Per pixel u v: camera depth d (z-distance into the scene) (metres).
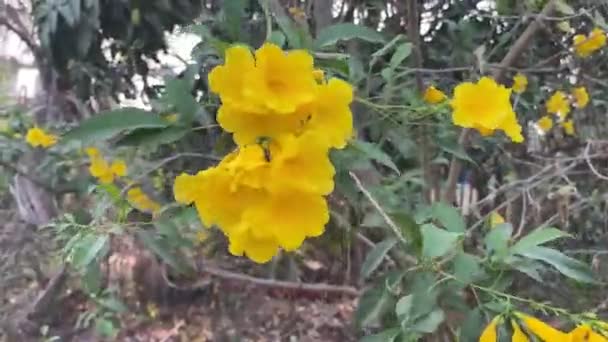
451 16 1.05
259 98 0.33
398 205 0.51
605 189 1.10
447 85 0.95
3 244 1.25
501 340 0.39
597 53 1.10
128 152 0.73
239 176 0.33
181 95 0.43
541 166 1.03
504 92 0.44
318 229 0.34
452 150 0.55
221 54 0.43
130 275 1.19
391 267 0.61
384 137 0.54
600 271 0.96
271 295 1.30
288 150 0.33
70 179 1.02
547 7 0.77
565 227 0.93
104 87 1.16
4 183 1.21
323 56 0.44
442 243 0.42
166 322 1.24
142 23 1.07
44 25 1.11
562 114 1.06
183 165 0.69
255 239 0.35
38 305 1.22
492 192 0.91
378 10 0.95
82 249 0.57
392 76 0.54
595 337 0.37
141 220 0.67
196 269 0.74
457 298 0.45
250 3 0.64
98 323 1.16
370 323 0.50
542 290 0.84
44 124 1.22
